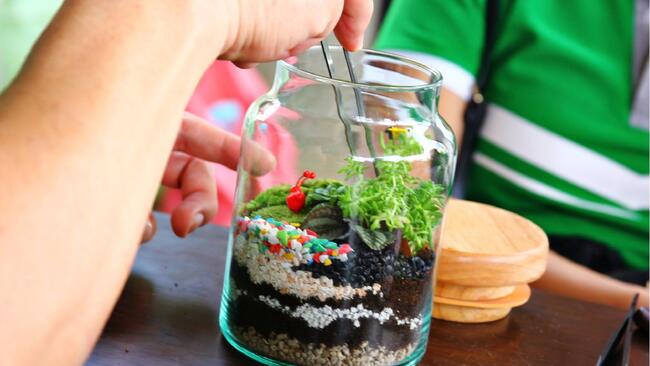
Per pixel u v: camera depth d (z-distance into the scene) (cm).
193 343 70
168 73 48
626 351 73
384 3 146
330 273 65
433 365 71
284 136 67
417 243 66
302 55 69
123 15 47
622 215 125
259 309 67
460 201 90
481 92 131
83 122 45
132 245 47
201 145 82
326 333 66
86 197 44
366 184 65
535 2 128
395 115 66
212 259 83
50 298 44
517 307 82
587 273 123
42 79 45
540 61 127
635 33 123
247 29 56
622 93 124
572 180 126
